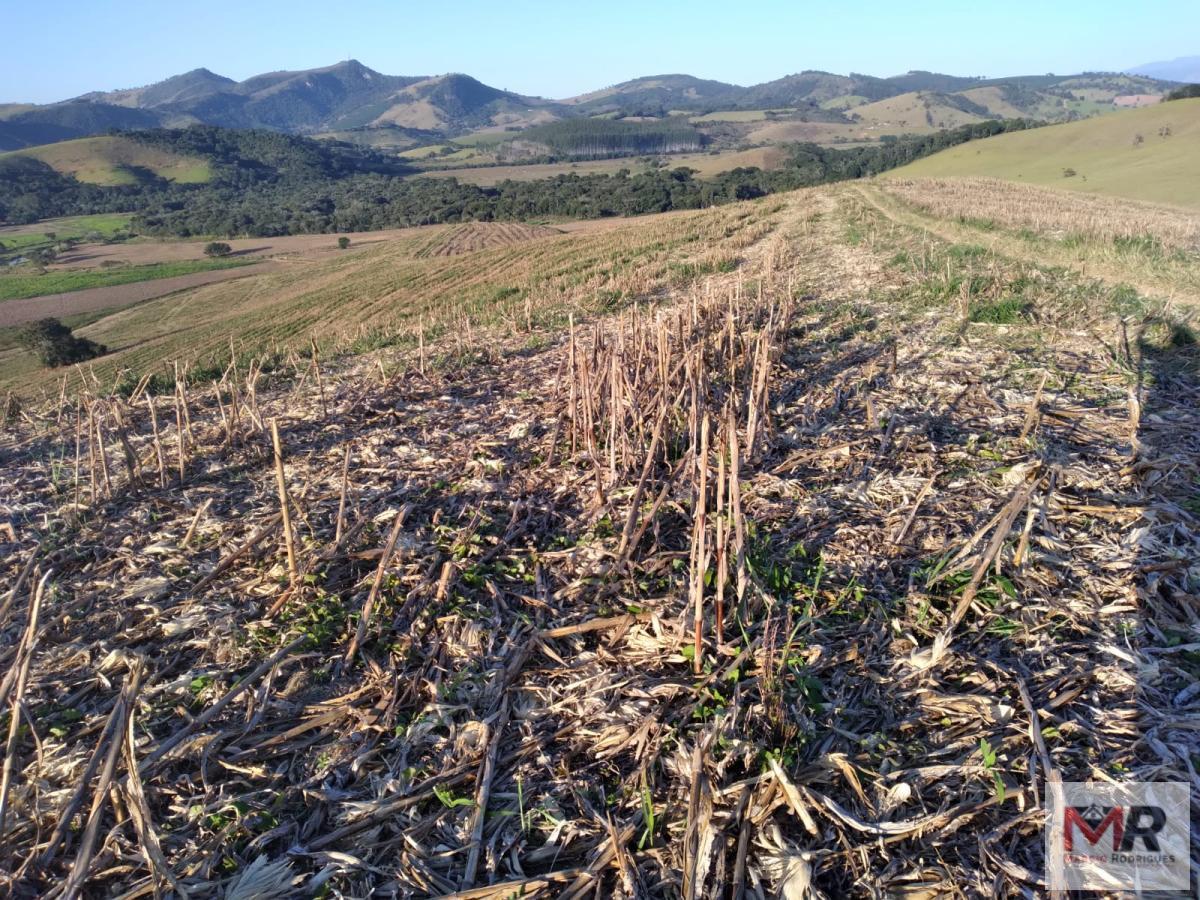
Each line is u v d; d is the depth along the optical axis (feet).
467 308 68.23
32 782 9.30
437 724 10.11
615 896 7.80
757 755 9.07
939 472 16.40
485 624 12.17
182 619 12.67
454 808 8.93
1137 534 13.01
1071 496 14.75
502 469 18.58
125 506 18.22
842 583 12.72
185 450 22.00
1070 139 240.12
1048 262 44.75
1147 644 10.57
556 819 8.68
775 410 21.63
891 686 10.33
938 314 31.53
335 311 111.75
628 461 17.60
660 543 14.30
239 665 11.49
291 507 16.96
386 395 26.86
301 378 33.50
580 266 85.76
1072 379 22.03
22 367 116.47
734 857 8.07
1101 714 9.44
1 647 12.39
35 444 25.44
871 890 7.66
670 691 10.36
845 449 17.99
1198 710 9.32
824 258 56.34
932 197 105.50
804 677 10.27
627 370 20.61
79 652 11.94
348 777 9.48
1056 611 11.42
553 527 15.67
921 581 12.51
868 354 26.73
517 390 26.43
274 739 9.95
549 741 9.91
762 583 12.39
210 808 8.91
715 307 30.27
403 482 18.26
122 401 27.84
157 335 130.62
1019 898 7.48
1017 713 9.61
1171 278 36.47
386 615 12.48
